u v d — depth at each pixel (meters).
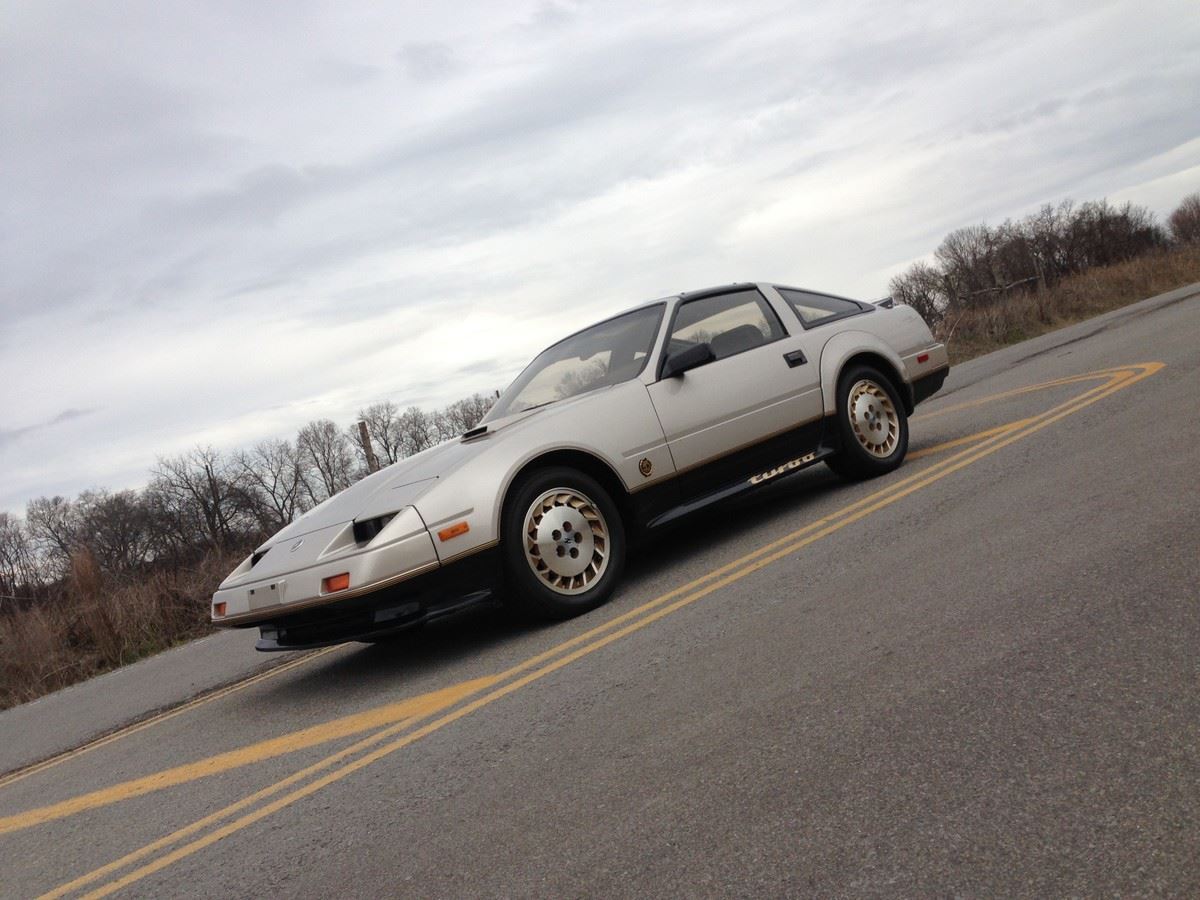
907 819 2.13
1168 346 9.70
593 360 5.73
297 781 3.47
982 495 5.18
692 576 5.07
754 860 2.11
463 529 4.46
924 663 3.02
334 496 5.34
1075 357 11.55
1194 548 3.47
